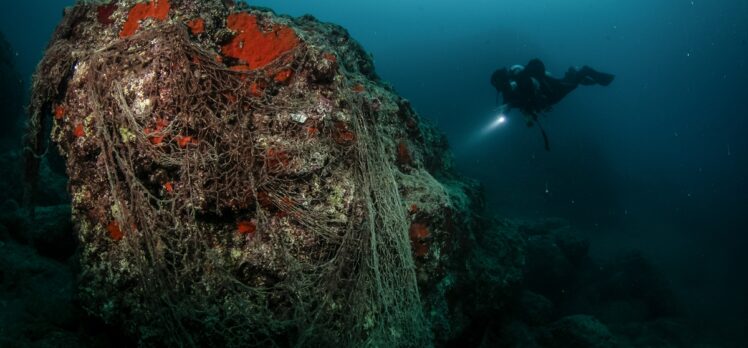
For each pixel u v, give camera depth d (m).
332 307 2.14
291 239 2.10
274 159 2.04
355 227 2.18
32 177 2.49
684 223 15.92
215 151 1.95
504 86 7.52
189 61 1.97
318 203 2.12
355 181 2.23
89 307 2.24
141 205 1.97
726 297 10.01
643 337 7.49
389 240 2.35
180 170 1.96
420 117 4.34
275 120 2.08
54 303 3.37
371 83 3.14
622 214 16.20
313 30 3.27
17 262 3.83
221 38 2.23
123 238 2.09
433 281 2.70
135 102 1.96
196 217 2.05
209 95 1.98
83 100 2.08
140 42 2.03
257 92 2.10
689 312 8.91
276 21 2.33
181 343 2.06
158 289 2.01
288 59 2.20
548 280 8.23
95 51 2.04
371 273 2.24
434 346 2.78
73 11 2.31
